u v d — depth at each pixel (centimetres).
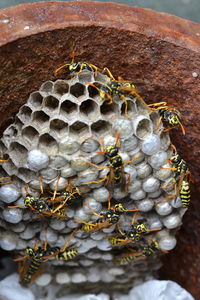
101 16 17
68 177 18
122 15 17
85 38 17
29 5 17
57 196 18
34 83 18
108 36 17
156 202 19
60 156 18
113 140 18
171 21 18
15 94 18
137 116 18
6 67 17
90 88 18
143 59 18
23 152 18
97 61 18
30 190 18
